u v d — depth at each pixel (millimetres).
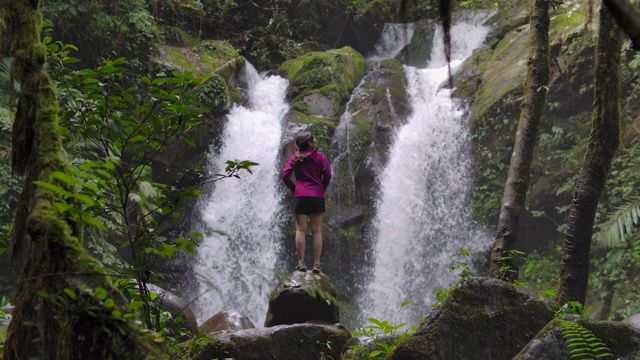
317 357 6918
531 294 5691
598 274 14438
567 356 4938
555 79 16719
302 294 7934
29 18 3150
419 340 5414
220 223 16422
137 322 2523
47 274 2486
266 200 16891
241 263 16203
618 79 8266
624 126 15672
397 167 17438
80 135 3887
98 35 16188
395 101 18609
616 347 5105
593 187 8055
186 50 18250
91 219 2701
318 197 8633
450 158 17656
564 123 16609
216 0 21719
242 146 17406
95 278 2529
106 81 4180
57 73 3941
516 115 17141
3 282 12922
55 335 2463
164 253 3283
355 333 6945
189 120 3920
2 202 12258
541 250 16438
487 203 16938
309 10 22250
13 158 2936
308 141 8766
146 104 3846
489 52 19594
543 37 8930
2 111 9133
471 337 5445
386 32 22719
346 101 18516
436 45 21750
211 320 8469
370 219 16672
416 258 16828
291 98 18781
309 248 16125
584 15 16922
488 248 16719
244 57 20031
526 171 8648
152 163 16094
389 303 16391
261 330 6859
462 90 18688
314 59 19344
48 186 2537
